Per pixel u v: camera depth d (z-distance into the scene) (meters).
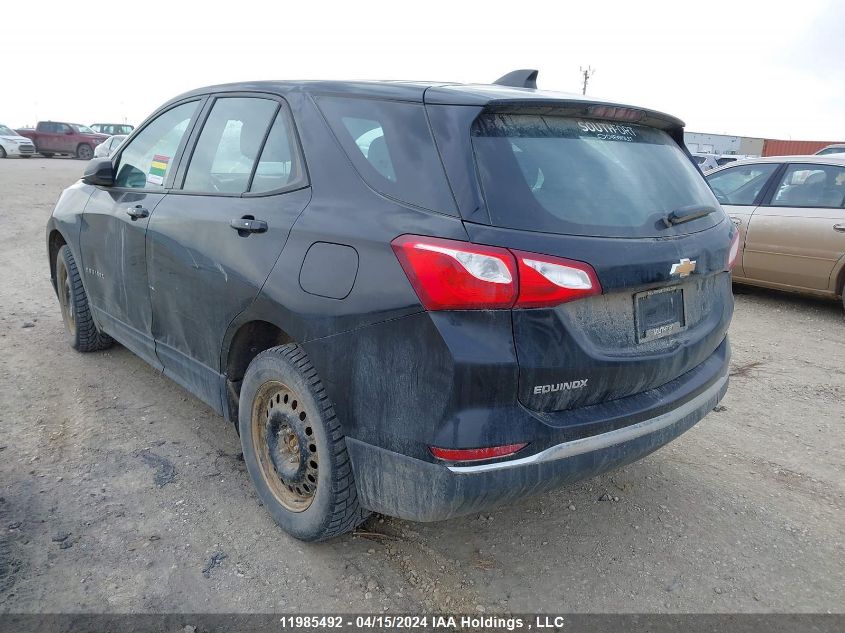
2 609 2.38
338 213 2.49
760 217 7.08
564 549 2.88
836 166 6.71
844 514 3.21
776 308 7.15
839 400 4.59
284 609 2.46
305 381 2.53
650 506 3.22
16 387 4.30
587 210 2.34
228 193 3.08
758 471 3.60
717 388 2.95
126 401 4.16
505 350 2.11
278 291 2.62
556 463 2.24
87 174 4.01
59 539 2.78
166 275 3.38
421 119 2.39
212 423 3.90
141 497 3.12
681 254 2.53
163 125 3.84
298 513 2.75
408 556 2.79
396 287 2.22
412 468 2.24
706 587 2.67
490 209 2.17
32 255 8.69
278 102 3.01
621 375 2.36
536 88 2.98
